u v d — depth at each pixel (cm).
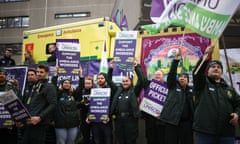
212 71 531
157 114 799
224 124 509
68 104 789
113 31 1073
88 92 879
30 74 769
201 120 514
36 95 677
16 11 4797
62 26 1214
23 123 651
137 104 776
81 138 875
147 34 949
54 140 862
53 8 4650
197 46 866
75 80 862
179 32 896
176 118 692
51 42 1238
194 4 635
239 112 514
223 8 596
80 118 881
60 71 854
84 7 4541
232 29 960
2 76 759
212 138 512
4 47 4847
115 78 840
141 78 802
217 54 840
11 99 640
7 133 764
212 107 512
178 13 663
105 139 823
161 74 836
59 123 780
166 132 709
